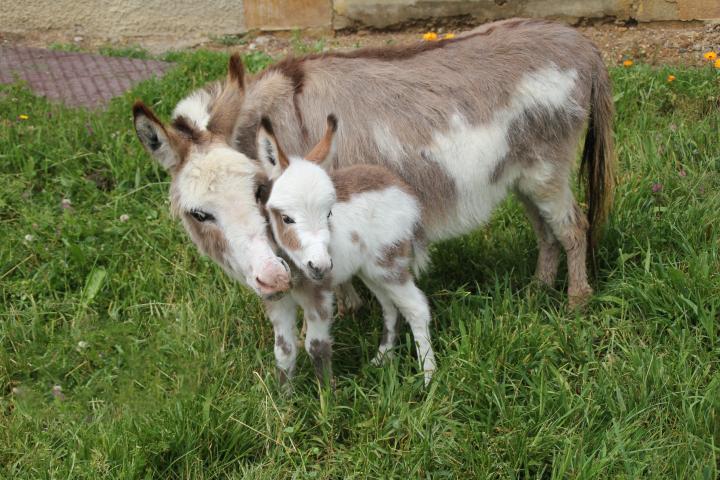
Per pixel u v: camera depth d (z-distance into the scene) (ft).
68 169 13.57
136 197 13.37
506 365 10.82
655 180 12.92
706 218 12.21
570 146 11.69
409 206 10.91
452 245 12.48
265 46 17.79
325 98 11.25
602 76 11.76
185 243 12.59
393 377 10.62
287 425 10.50
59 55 16.97
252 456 10.39
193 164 10.10
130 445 10.22
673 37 16.40
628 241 12.30
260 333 11.50
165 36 18.35
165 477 10.19
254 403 10.57
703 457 9.89
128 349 11.37
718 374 10.54
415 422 10.28
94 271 12.21
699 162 13.26
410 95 11.31
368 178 10.69
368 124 11.26
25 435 10.49
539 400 10.48
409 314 11.03
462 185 11.42
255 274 9.85
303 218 9.84
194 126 10.39
